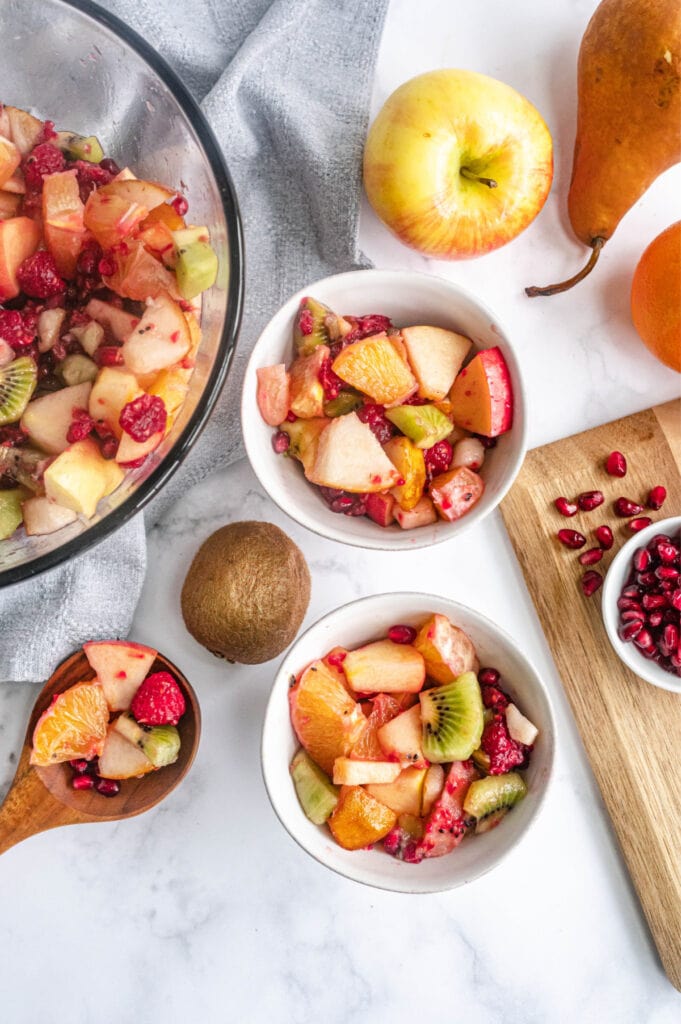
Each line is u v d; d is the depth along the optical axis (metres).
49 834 0.66
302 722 0.60
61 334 0.58
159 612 0.66
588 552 0.66
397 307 0.62
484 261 0.66
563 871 0.67
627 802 0.65
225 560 0.64
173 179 0.60
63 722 0.62
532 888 0.67
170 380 0.57
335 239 0.64
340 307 0.62
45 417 0.57
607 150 0.62
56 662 0.64
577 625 0.66
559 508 0.66
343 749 0.60
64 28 0.57
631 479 0.66
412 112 0.60
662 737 0.65
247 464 0.67
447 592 0.67
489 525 0.67
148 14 0.61
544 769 0.60
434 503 0.61
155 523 0.67
